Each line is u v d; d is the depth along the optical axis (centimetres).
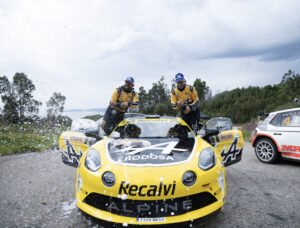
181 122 367
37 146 724
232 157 389
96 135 338
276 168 484
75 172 443
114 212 213
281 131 511
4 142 735
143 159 239
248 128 1526
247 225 235
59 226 233
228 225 235
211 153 261
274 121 538
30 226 233
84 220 246
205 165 236
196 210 214
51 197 313
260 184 370
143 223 201
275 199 304
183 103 473
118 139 313
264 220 245
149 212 207
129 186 207
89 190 225
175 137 318
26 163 516
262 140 547
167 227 203
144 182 207
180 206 211
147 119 374
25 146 704
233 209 274
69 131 414
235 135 394
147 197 204
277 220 244
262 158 548
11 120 1162
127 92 459
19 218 250
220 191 234
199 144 288
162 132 331
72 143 378
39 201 299
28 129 965
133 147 276
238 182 382
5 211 268
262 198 308
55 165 498
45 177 409
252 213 262
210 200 225
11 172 440
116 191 209
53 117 943
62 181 385
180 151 261
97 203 222
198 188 215
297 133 483
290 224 235
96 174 226
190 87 467
